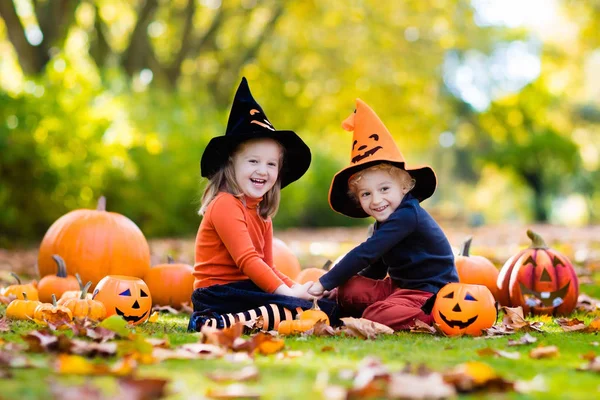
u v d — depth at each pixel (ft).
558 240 43.32
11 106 35.94
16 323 12.32
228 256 12.99
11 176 35.99
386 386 7.10
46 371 7.91
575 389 7.43
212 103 65.82
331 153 75.77
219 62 66.85
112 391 7.00
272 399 6.81
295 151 13.70
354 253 12.61
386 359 9.02
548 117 107.04
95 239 16.74
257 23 69.41
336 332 11.45
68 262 16.58
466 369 7.61
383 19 66.33
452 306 11.82
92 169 39.19
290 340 10.86
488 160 105.70
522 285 14.96
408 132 80.59
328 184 72.43
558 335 11.73
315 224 73.10
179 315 15.37
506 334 11.86
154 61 56.49
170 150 45.57
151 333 11.66
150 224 44.29
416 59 69.92
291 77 74.08
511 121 101.30
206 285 13.01
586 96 113.80
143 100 47.26
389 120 77.97
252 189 13.05
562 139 102.42
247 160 13.05
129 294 13.23
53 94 37.60
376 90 73.20
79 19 56.90
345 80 72.54
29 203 37.27
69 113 37.86
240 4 62.34
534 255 15.05
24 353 9.03
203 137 48.88
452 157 151.53
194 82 67.31
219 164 13.39
